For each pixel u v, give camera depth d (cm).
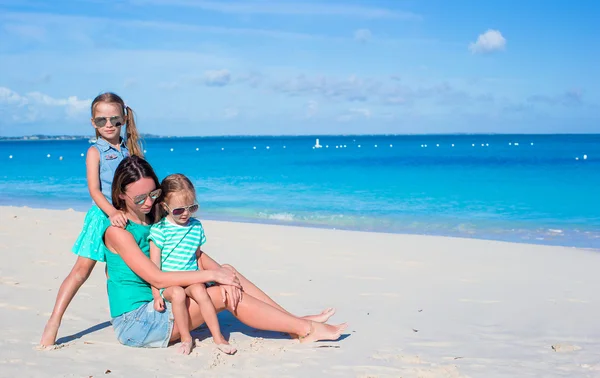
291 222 1510
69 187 2520
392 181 2738
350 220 1546
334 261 888
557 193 2172
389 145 11300
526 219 1564
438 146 10106
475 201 1950
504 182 2631
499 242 1113
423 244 1077
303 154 6725
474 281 760
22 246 940
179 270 475
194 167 3994
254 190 2338
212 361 425
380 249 1011
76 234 1084
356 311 597
